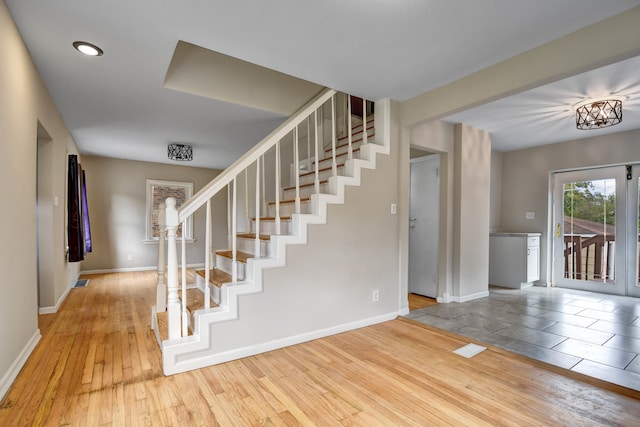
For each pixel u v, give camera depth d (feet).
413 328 9.54
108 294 13.43
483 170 13.78
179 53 9.46
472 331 9.30
